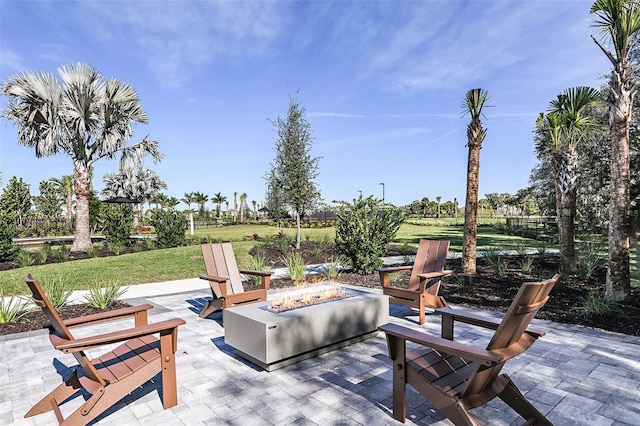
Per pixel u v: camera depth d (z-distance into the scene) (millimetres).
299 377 3645
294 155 13648
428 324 5461
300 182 13617
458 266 10039
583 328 5031
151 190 39312
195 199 62906
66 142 14594
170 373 3055
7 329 5402
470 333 4961
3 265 11836
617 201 5836
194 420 2863
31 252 14141
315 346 4109
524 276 8531
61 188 40812
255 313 4086
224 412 2982
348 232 9523
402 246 15188
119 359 3100
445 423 2771
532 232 20922
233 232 27828
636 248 9891
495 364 2168
